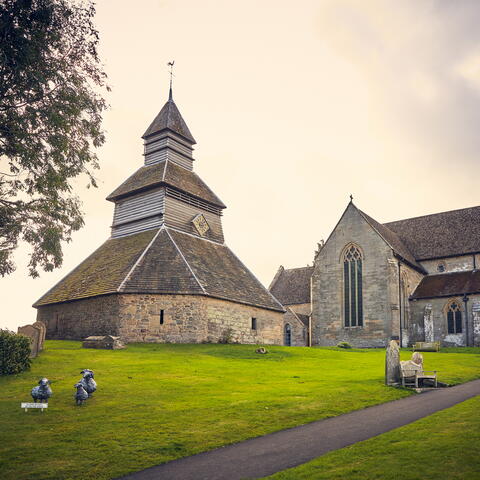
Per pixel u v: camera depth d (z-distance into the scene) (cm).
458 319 5453
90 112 2950
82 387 1955
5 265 3259
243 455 1399
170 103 6031
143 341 4009
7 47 2362
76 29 2733
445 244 6228
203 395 2111
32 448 1466
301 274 7500
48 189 2952
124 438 1552
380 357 3847
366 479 1132
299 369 2972
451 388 2338
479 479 1077
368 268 5775
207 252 5069
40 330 3247
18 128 2589
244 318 4606
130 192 5356
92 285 4478
